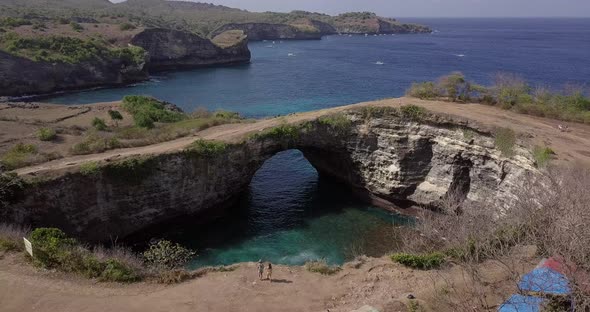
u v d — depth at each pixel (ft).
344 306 79.10
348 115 160.25
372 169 159.94
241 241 130.52
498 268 78.89
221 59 530.27
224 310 77.71
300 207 154.81
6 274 82.48
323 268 93.09
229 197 152.56
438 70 434.30
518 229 81.25
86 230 125.18
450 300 73.26
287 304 80.02
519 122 149.07
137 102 244.42
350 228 139.03
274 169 191.11
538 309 58.54
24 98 321.11
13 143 163.22
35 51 363.76
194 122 190.19
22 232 102.06
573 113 163.53
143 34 474.49
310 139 158.61
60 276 83.82
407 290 82.43
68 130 184.96
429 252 96.99
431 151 152.25
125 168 127.95
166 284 86.22
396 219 147.02
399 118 153.89
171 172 135.23
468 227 90.27
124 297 80.07
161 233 138.10
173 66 492.95
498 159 136.15
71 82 362.74
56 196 119.65
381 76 407.64
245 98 327.47
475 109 164.76
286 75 428.97
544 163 118.62
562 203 73.20
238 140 147.43
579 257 60.29
